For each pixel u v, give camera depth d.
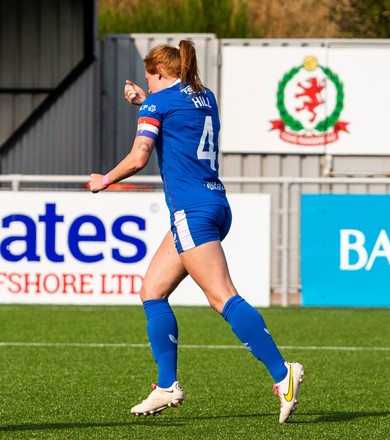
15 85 58.16
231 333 32.53
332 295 38.12
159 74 18.11
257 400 21.36
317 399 21.58
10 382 23.55
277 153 52.91
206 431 17.88
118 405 20.69
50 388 22.75
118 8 106.44
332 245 38.03
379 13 75.69
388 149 52.50
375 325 34.78
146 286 18.38
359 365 26.50
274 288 39.16
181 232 17.58
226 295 17.62
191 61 18.05
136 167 17.62
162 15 92.00
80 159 54.75
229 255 38.09
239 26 91.12
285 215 38.94
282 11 115.50
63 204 37.69
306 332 32.97
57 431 17.88
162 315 18.20
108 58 55.38
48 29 57.75
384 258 37.81
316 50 52.72
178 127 17.69
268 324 34.75
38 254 37.84
